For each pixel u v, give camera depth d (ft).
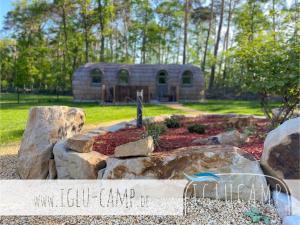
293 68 17.95
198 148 13.67
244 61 20.16
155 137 18.04
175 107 54.75
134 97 65.62
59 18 104.47
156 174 12.95
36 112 16.93
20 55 69.72
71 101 68.95
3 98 79.82
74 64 99.25
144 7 107.14
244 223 10.87
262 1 78.13
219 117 33.12
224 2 101.14
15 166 18.57
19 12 102.78
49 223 11.41
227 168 12.43
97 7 89.56
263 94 20.42
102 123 34.06
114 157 13.96
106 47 127.54
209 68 99.19
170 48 126.93
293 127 11.93
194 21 119.65
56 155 15.53
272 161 12.28
